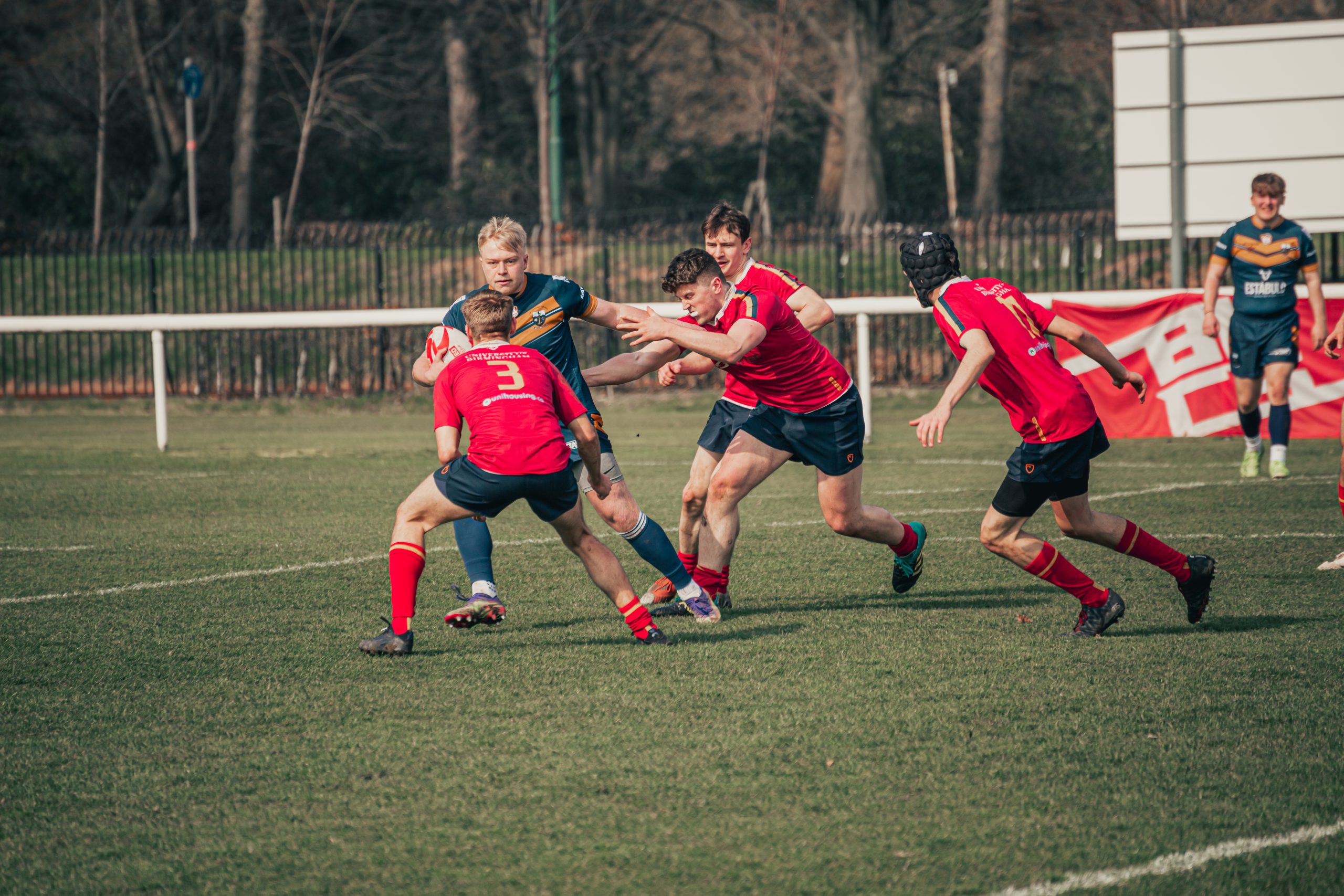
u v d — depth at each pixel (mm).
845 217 98250
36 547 29391
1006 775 13930
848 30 102625
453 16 125562
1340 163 48500
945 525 30578
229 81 128750
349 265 92125
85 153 129875
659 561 20875
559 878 11672
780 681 17531
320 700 17078
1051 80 125938
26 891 11641
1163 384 46031
